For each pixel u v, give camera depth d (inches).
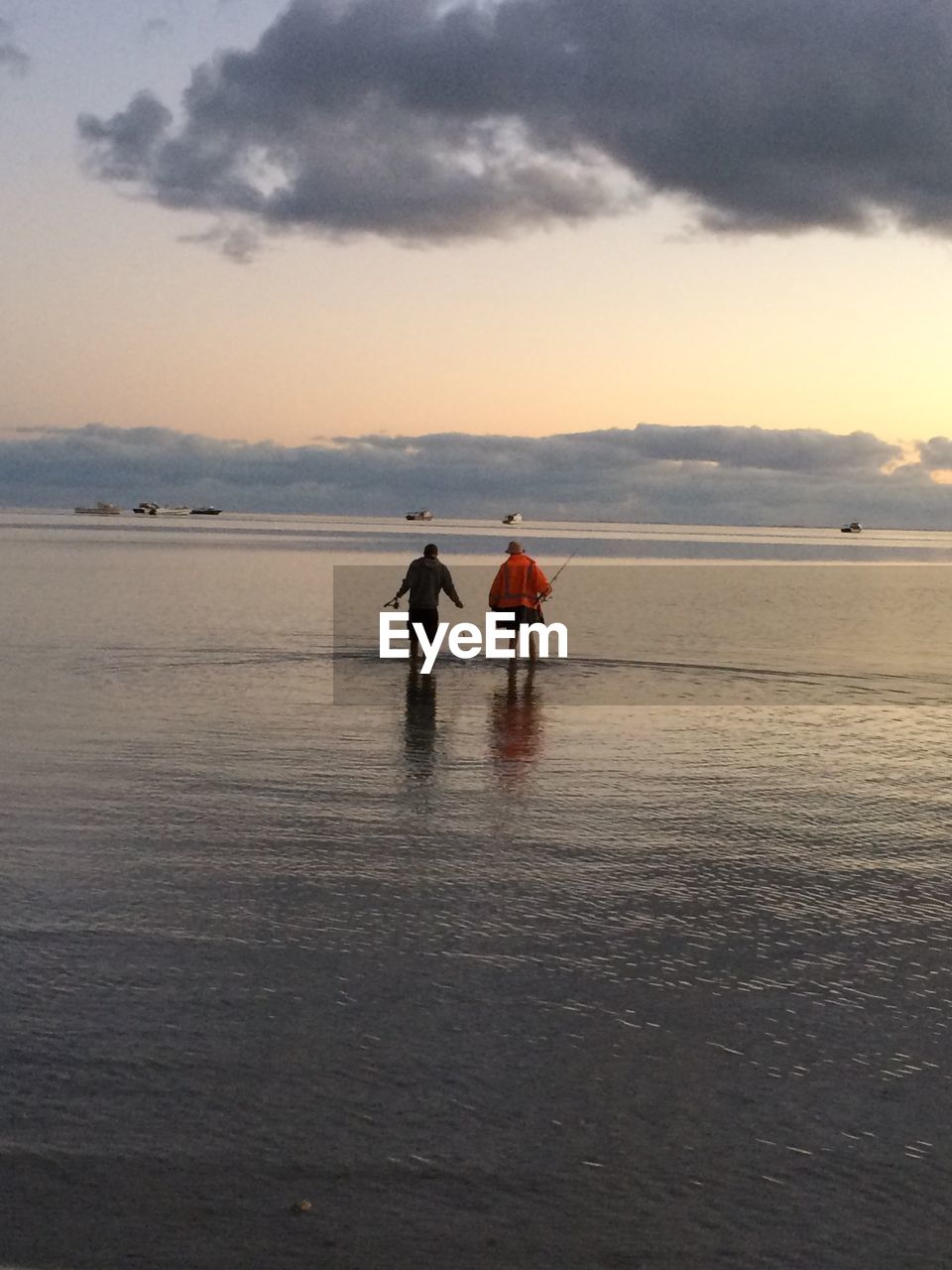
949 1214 153.9
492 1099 180.9
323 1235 147.1
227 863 297.4
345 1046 197.6
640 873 297.9
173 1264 140.9
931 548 6127.0
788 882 292.7
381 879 287.7
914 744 483.5
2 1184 156.8
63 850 305.4
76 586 1369.3
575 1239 147.3
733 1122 175.6
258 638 840.3
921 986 227.6
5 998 213.8
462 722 517.3
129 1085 183.0
